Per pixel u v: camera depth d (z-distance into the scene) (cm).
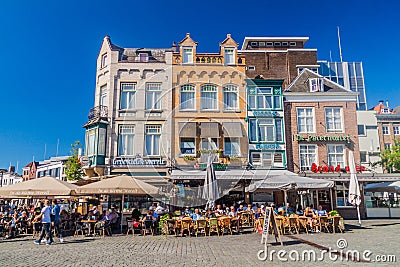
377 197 2491
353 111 2391
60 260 869
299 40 4075
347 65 6328
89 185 1495
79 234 1509
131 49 2459
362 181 2181
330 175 2197
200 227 1378
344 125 2369
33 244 1194
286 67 3331
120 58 2367
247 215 1792
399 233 1373
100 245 1144
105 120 2205
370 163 3878
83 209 2211
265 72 3306
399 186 1953
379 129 4156
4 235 1398
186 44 2181
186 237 1355
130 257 900
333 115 2398
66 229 1644
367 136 4147
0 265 809
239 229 1548
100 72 2395
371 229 1545
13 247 1120
